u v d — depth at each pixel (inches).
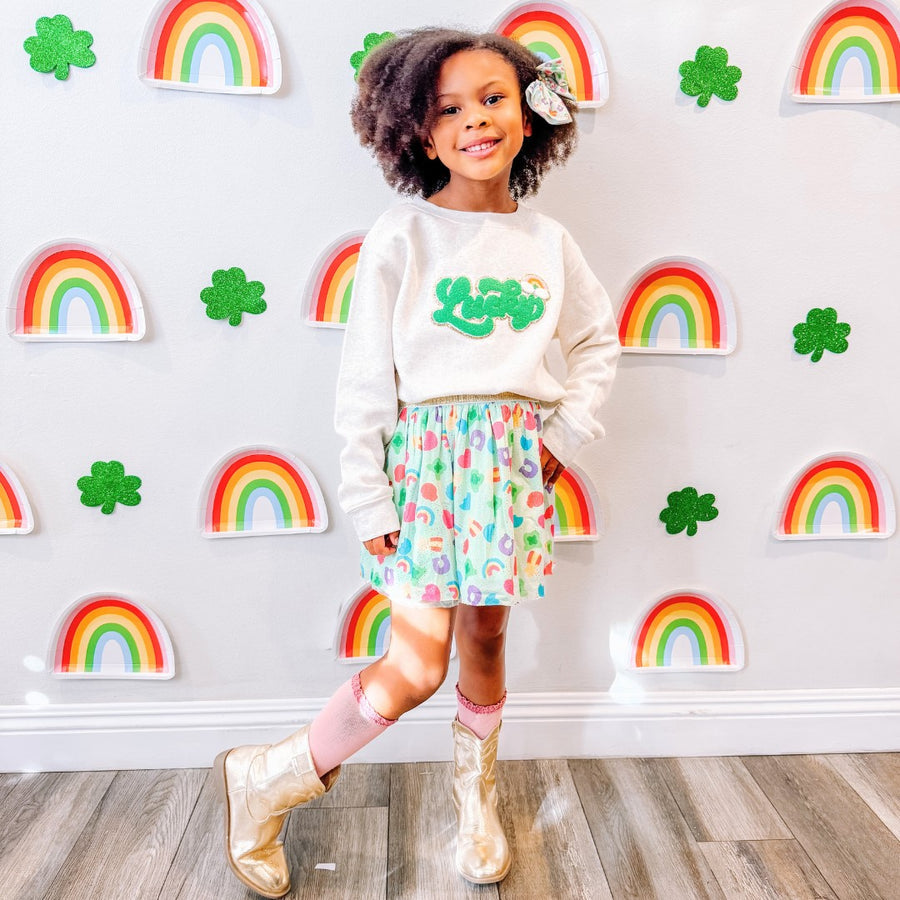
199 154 45.4
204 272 46.9
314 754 42.4
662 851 46.2
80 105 44.5
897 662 54.2
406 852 46.2
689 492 51.5
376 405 39.7
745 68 45.9
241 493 50.3
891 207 48.1
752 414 50.6
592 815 49.1
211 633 52.0
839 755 54.4
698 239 48.1
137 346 47.6
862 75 46.4
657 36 45.3
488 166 38.3
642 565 52.6
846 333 49.7
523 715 53.7
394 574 39.9
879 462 51.7
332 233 46.8
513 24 45.2
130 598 51.1
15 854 45.6
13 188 45.3
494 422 39.0
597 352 42.5
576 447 41.4
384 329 39.6
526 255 40.3
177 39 44.2
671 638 54.1
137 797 50.4
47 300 46.9
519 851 46.3
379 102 39.7
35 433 48.4
